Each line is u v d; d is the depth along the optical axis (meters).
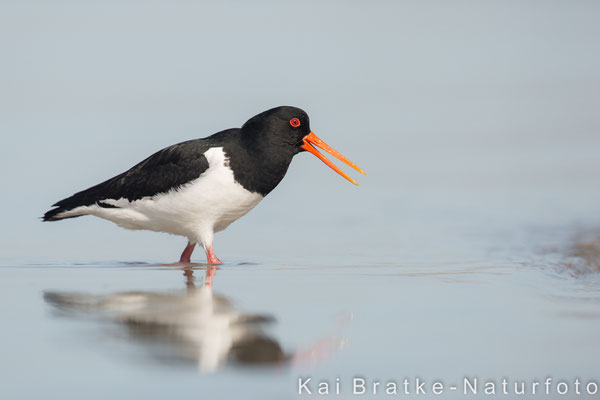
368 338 8.55
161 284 11.02
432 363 7.89
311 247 14.34
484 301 10.17
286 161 12.63
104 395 6.79
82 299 9.97
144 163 12.70
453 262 12.88
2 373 7.23
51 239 14.80
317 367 7.71
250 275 11.75
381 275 11.79
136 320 8.94
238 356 7.84
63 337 8.24
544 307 9.91
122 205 12.75
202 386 7.06
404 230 16.02
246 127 12.42
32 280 11.23
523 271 12.12
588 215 17.28
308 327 8.88
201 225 12.56
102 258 13.23
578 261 12.95
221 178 12.13
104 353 7.77
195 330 8.61
